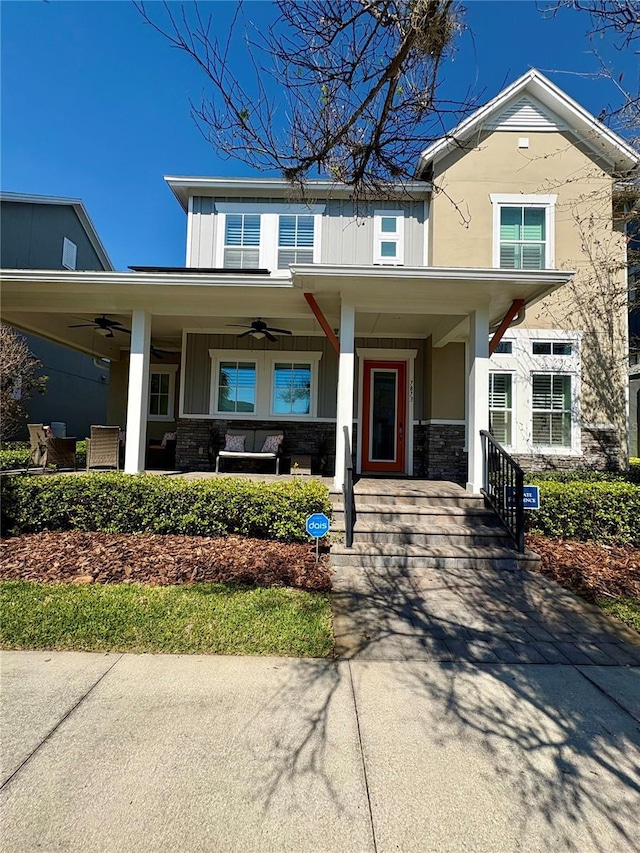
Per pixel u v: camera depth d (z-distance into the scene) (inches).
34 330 398.3
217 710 103.7
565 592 184.4
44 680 114.7
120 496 236.2
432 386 375.6
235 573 188.9
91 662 124.0
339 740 94.5
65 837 70.8
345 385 273.0
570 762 89.6
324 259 408.5
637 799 80.6
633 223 359.9
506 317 280.4
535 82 379.2
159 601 159.0
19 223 589.0
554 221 376.8
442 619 158.4
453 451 370.3
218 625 143.9
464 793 81.3
